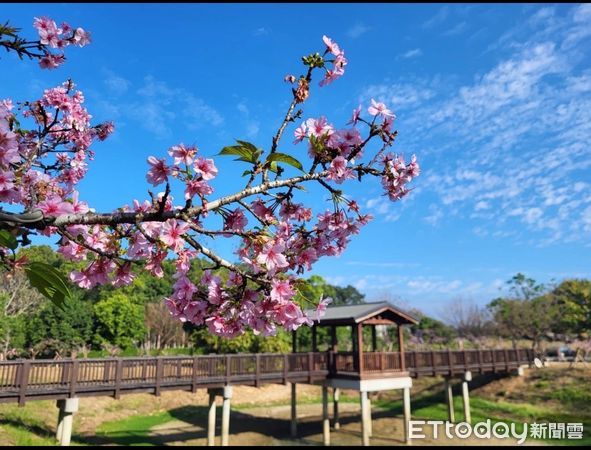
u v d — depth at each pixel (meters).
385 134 2.27
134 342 19.80
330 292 26.92
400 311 16.50
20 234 1.69
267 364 14.43
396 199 2.39
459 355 19.55
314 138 2.14
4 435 9.75
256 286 2.21
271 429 16.95
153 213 1.81
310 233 2.50
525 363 22.22
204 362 13.02
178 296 2.14
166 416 16.92
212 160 1.82
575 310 25.98
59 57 2.75
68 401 10.33
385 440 15.66
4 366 9.61
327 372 15.79
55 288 1.76
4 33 2.36
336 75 2.30
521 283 29.11
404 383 15.92
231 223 2.27
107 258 2.13
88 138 3.68
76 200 1.98
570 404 18.11
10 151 1.59
